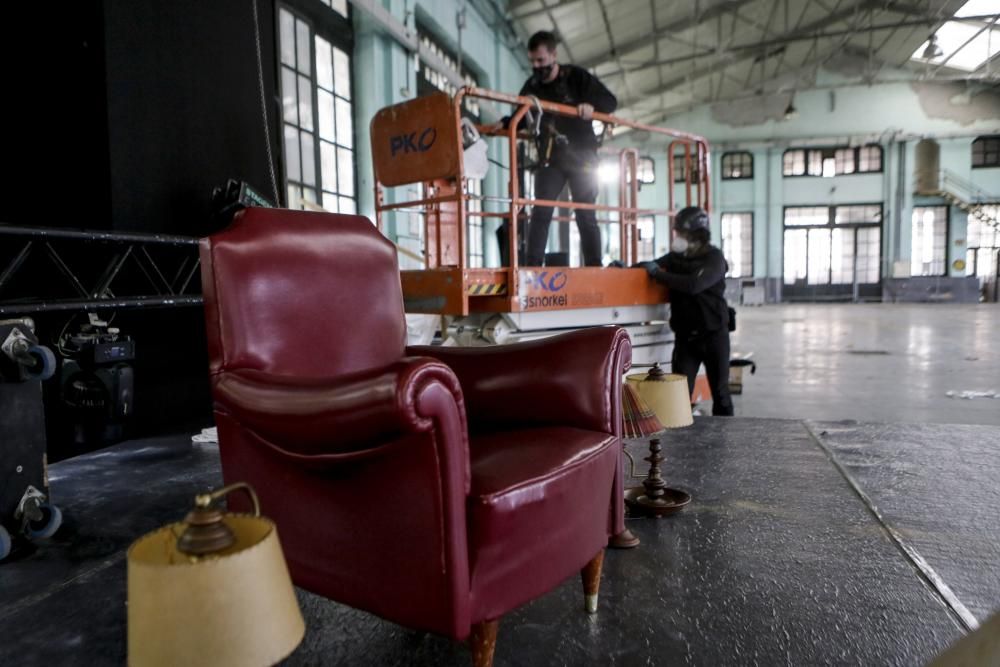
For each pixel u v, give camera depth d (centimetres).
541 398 170
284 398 124
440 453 113
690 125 1984
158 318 378
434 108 335
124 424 325
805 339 927
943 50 1603
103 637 156
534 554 132
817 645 146
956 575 179
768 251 1973
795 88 1748
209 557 83
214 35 402
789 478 265
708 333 382
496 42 1105
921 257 1911
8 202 344
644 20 1235
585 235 441
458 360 183
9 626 161
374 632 156
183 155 380
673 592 172
